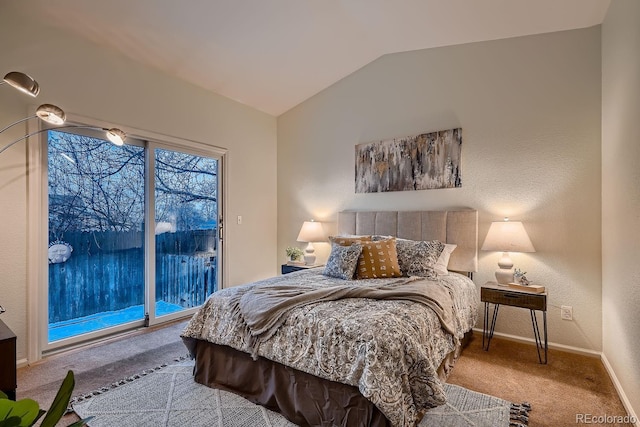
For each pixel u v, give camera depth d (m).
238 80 3.88
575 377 2.45
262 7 2.84
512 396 2.18
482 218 3.33
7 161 2.51
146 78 3.36
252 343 2.04
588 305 2.86
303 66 3.85
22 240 2.60
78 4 2.52
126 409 2.00
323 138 4.44
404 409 1.59
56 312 2.88
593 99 2.85
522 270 3.13
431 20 3.07
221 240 4.17
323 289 2.29
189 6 2.68
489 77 3.31
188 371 2.49
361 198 4.10
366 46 3.67
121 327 3.28
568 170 2.94
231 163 4.25
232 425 1.86
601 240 2.80
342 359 1.73
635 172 1.93
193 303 3.93
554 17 2.79
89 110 2.93
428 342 1.95
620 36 2.24
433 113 3.61
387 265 2.97
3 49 2.46
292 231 4.75
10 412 0.63
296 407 1.88
